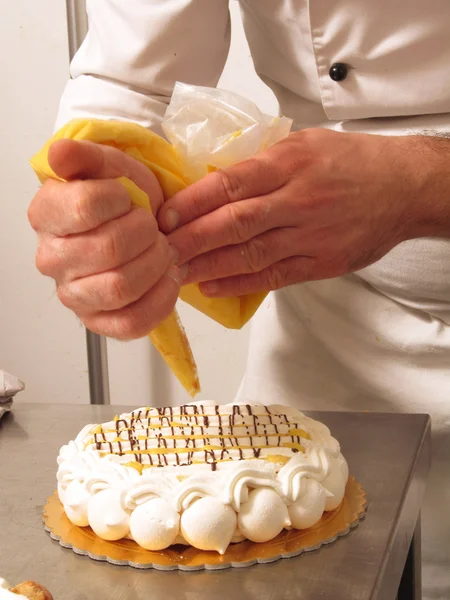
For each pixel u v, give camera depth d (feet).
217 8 3.01
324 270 2.39
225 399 5.34
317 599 2.07
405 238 2.54
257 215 2.15
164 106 2.97
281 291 3.58
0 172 5.49
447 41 2.90
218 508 2.29
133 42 2.90
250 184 2.17
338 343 3.48
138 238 1.95
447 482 3.41
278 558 2.27
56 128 3.03
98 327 2.07
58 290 2.09
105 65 2.95
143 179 2.12
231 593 2.12
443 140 2.59
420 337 3.31
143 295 2.03
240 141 2.29
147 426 2.65
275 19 3.13
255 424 2.64
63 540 2.39
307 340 3.56
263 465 2.42
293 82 3.33
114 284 1.94
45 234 2.02
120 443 2.57
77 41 4.83
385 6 2.88
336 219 2.30
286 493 2.36
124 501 2.36
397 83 3.02
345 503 2.56
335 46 3.03
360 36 2.96
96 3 3.05
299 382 3.59
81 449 2.59
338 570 2.20
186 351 2.44
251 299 2.53
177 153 2.33
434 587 3.44
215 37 3.07
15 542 2.41
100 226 1.94
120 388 5.52
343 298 3.44
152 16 2.86
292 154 2.25
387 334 3.37
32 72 5.29
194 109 2.32
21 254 5.61
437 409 3.35
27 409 3.57
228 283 2.33
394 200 2.40
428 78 2.97
